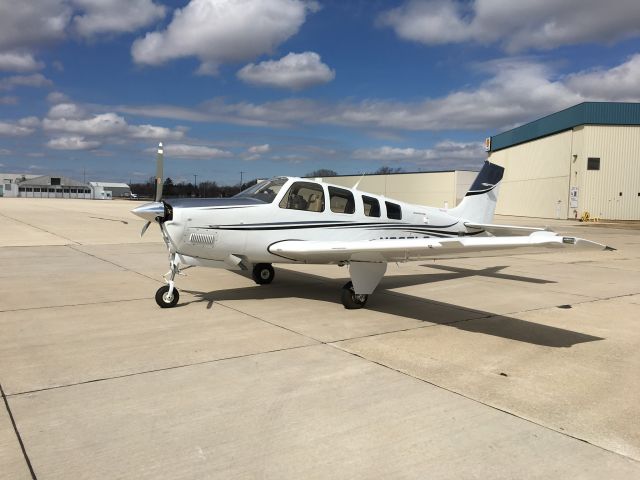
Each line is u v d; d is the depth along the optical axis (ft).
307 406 10.38
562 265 35.42
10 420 9.51
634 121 103.19
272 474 7.79
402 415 10.04
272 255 20.51
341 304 20.84
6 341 14.65
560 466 8.23
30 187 336.29
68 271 28.17
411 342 15.31
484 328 17.24
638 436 9.33
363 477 7.77
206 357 13.44
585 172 104.73
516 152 141.28
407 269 32.45
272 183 21.29
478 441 9.02
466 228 28.27
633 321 18.57
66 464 7.97
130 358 13.26
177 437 8.94
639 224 91.86
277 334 15.89
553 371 12.91
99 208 120.16
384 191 174.40
